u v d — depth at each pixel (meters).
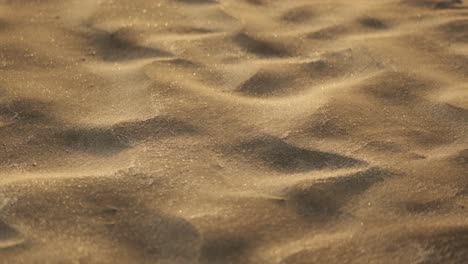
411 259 0.71
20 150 0.79
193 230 0.72
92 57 0.92
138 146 0.79
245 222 0.73
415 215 0.74
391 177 0.77
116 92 0.86
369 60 0.91
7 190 0.75
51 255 0.71
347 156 0.79
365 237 0.72
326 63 0.91
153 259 0.71
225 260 0.70
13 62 0.90
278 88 0.87
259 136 0.81
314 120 0.82
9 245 0.71
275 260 0.70
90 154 0.79
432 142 0.80
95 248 0.71
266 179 0.77
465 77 0.89
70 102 0.84
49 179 0.76
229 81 0.88
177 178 0.76
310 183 0.76
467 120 0.83
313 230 0.72
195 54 0.92
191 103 0.84
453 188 0.76
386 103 0.85
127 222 0.73
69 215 0.73
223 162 0.78
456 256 0.71
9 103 0.84
